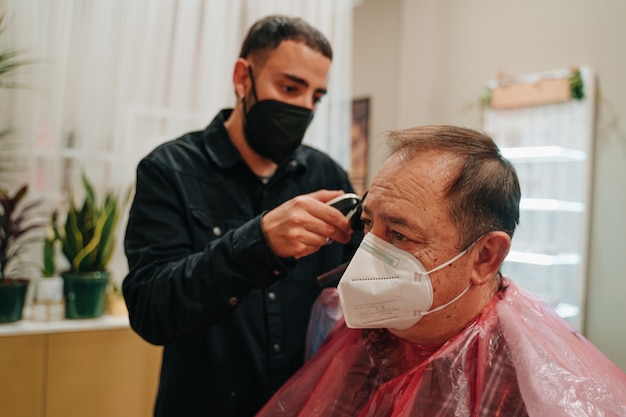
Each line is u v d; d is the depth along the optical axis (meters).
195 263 0.89
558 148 2.33
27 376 1.75
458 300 0.78
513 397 0.75
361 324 0.82
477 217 0.75
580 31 2.42
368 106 3.57
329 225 0.85
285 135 1.11
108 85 2.31
